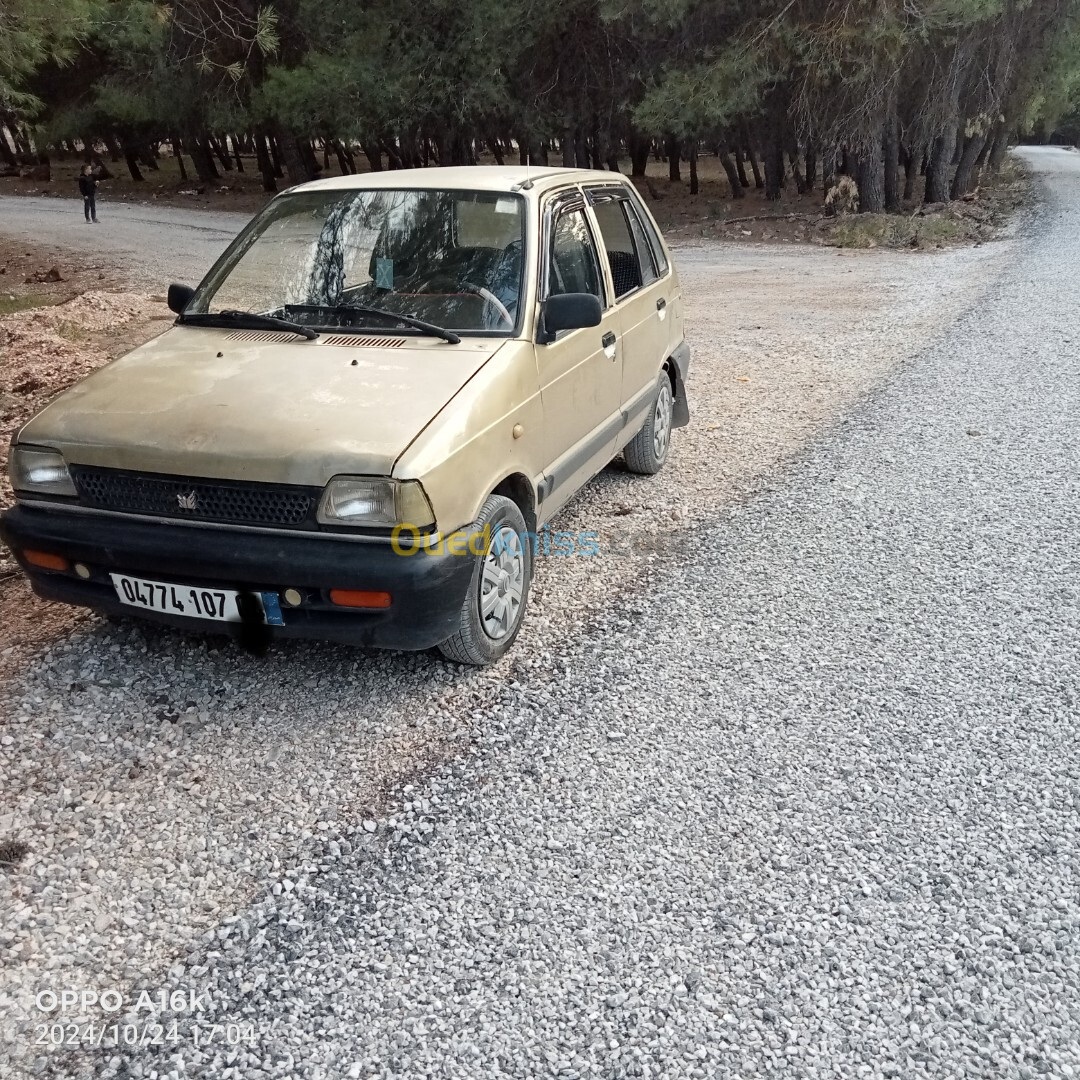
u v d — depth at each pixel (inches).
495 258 169.3
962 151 1161.4
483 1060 92.0
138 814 124.5
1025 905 110.5
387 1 932.6
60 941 105.2
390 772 132.9
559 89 982.4
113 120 1465.3
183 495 135.9
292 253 179.5
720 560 199.2
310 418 137.1
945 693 151.6
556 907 110.0
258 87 1042.7
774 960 103.1
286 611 137.1
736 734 141.5
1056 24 921.5
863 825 123.1
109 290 550.6
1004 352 366.3
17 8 474.9
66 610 174.7
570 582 189.6
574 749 137.9
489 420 146.0
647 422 236.4
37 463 143.4
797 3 776.9
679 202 1302.9
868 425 287.9
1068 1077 90.7
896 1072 91.0
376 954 103.8
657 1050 92.9
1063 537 206.7
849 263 666.2
